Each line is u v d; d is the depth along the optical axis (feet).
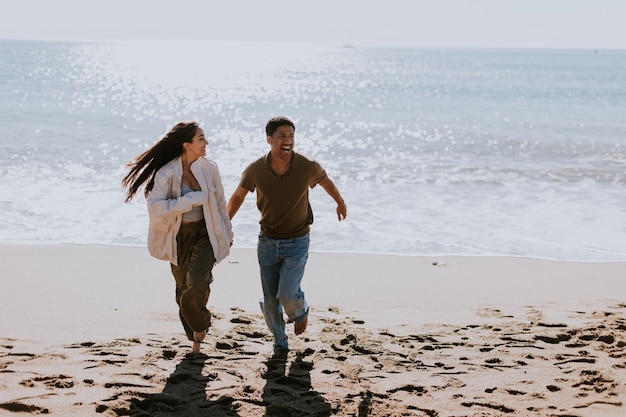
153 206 15.16
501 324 18.90
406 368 15.46
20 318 18.74
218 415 12.95
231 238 16.16
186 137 15.65
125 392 13.75
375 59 647.56
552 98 161.99
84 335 17.37
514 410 13.26
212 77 271.90
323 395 13.92
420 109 128.88
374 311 20.31
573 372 15.21
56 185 42.91
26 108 104.58
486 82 246.27
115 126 85.40
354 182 46.98
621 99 158.10
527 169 53.88
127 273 24.39
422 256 28.32
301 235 16.01
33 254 27.20
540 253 29.60
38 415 12.62
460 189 44.80
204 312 15.85
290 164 15.43
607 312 20.06
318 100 153.58
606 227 34.58
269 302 16.29
